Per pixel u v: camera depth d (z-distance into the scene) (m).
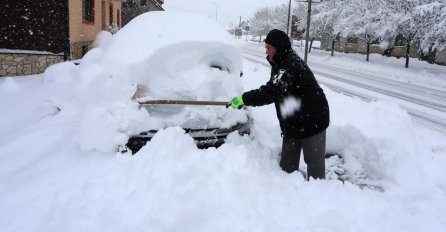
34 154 3.94
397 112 6.27
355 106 6.78
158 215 2.60
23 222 2.68
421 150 4.92
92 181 3.12
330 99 7.77
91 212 2.71
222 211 2.68
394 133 5.21
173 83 3.95
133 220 2.61
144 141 3.83
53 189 3.13
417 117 7.89
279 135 4.97
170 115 3.90
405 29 22.16
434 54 26.59
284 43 3.26
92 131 3.78
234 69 4.39
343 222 2.73
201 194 2.83
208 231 2.50
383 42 23.83
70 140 4.15
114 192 2.97
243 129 4.32
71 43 11.45
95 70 4.15
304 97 3.32
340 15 29.05
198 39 4.12
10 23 10.65
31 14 10.77
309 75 3.31
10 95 7.01
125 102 3.88
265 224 2.61
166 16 4.61
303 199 3.09
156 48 3.97
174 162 3.20
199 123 3.92
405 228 2.80
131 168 3.29
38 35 10.91
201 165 3.18
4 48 10.70
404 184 3.82
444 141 5.64
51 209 2.81
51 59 10.86
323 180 3.44
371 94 11.04
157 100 3.86
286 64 3.25
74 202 2.83
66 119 5.02
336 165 4.38
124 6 29.67
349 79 15.42
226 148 3.52
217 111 4.01
